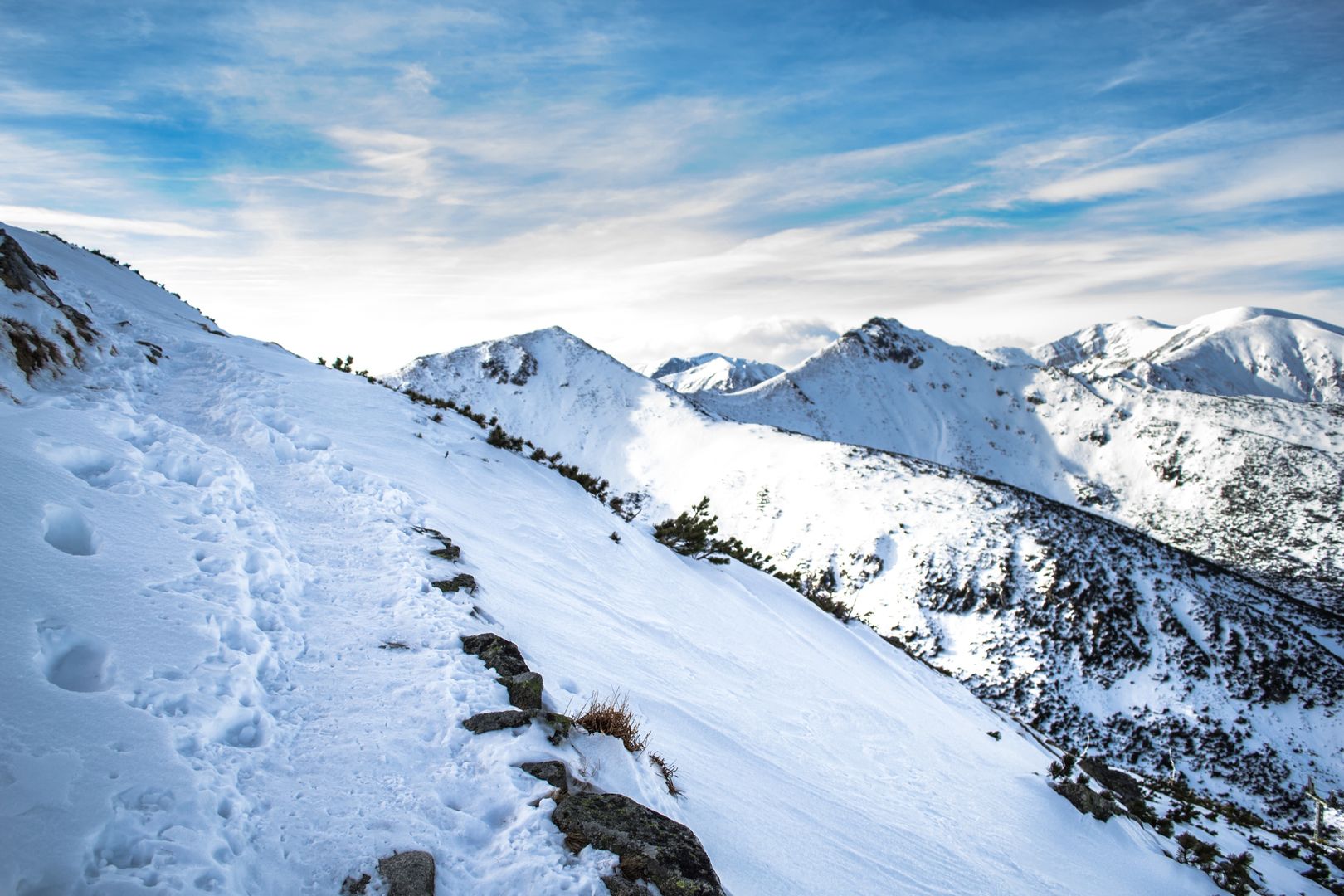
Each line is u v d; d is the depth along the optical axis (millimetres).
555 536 10484
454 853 3090
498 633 5688
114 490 4789
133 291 13836
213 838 2639
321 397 10922
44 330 7164
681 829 3621
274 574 5000
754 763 6234
